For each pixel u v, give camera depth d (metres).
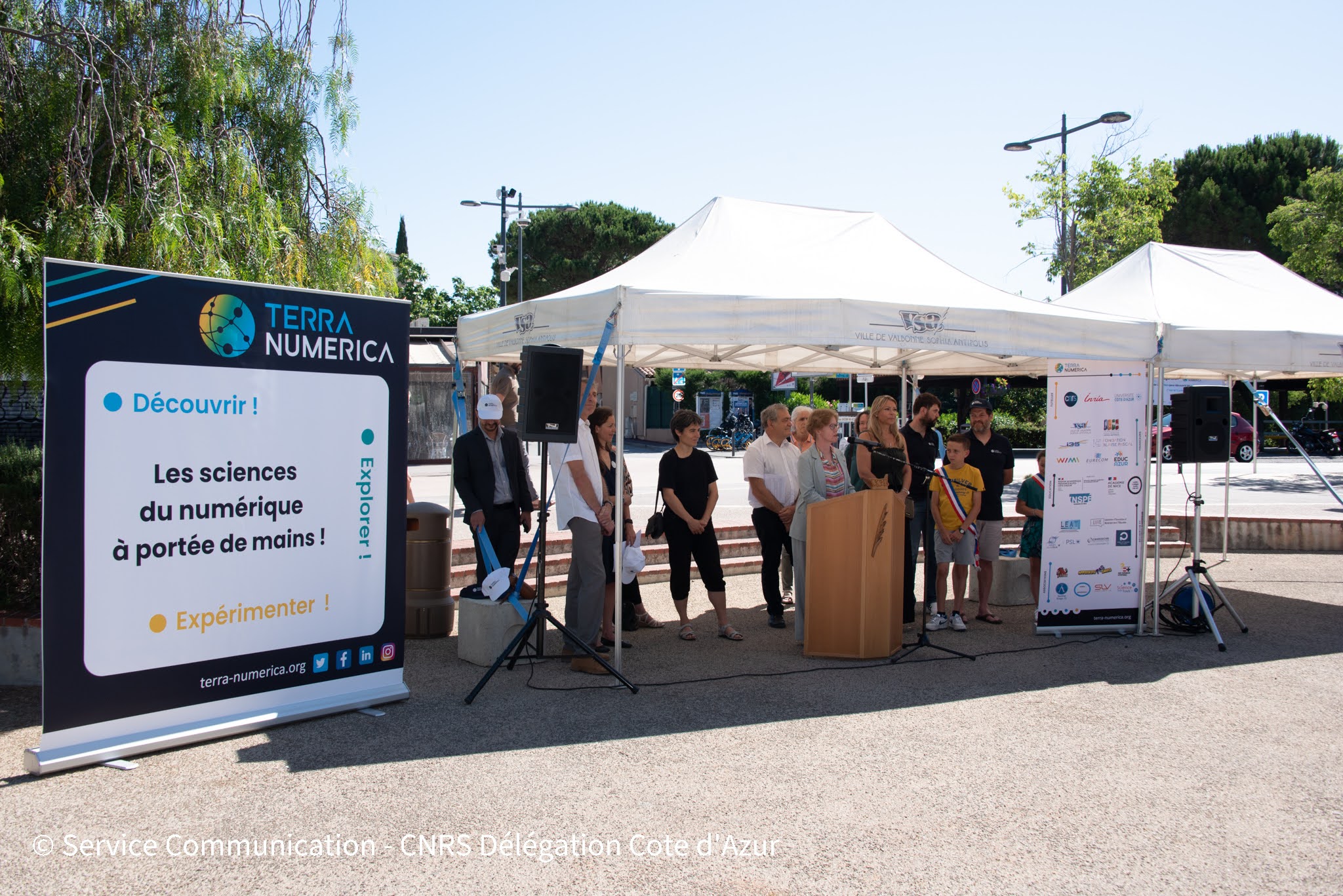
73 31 6.22
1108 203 22.95
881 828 3.85
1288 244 23.80
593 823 3.86
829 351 9.16
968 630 7.46
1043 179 23.03
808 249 7.33
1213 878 3.44
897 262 7.38
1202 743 4.86
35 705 5.30
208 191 6.55
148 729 4.55
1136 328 6.96
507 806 4.02
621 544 5.89
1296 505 15.36
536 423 5.42
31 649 5.64
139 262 6.12
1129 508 7.23
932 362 9.52
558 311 6.34
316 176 7.63
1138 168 23.09
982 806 4.07
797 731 5.00
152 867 3.44
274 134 7.36
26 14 6.30
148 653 4.54
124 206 6.10
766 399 34.75
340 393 5.20
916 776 4.40
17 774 4.28
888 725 5.12
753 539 11.06
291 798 4.07
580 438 6.12
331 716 5.17
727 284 6.28
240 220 6.61
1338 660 6.51
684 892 3.31
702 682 5.90
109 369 4.35
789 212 7.95
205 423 4.68
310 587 5.11
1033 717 5.27
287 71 7.36
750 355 9.36
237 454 4.80
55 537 4.24
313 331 5.07
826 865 3.52
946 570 7.41
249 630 4.88
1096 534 7.20
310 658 5.12
